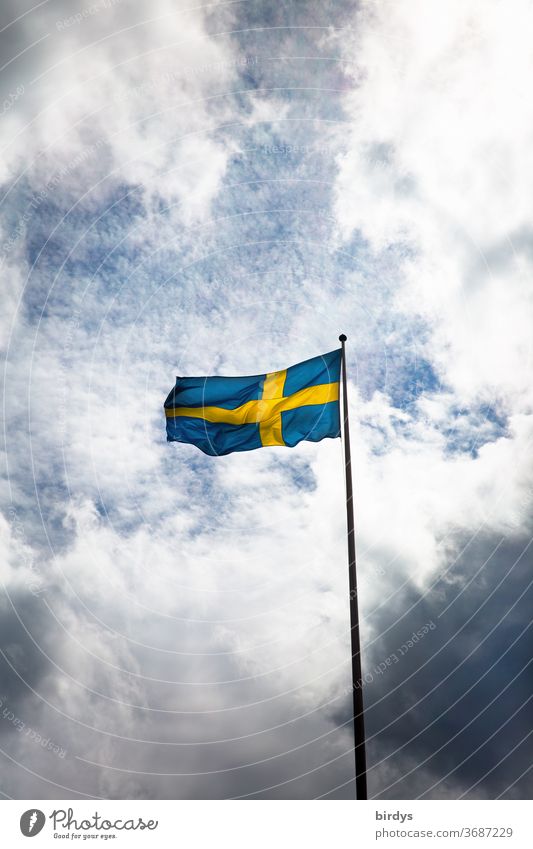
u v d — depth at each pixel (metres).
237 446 15.07
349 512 12.01
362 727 9.51
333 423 14.55
